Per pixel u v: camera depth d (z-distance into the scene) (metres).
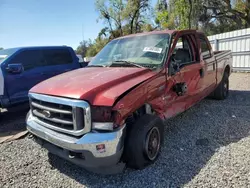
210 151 3.58
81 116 2.69
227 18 26.83
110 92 2.83
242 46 11.77
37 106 3.21
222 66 6.43
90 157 2.67
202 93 5.12
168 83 3.73
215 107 6.00
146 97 3.20
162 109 3.65
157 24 30.14
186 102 4.42
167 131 4.50
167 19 24.97
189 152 3.60
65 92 2.86
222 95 6.66
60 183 3.00
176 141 4.02
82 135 2.70
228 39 12.47
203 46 5.29
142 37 4.43
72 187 2.90
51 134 2.96
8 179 3.13
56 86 3.10
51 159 3.66
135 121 3.12
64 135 2.85
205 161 3.29
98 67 4.09
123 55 4.27
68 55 7.89
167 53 3.85
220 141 3.92
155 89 3.40
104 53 4.65
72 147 2.71
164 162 3.33
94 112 2.69
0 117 6.14
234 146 3.68
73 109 2.71
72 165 3.45
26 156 3.80
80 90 2.81
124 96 2.84
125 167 3.18
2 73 6.04
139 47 4.23
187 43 4.63
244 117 5.08
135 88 3.02
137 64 3.80
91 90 2.79
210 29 27.14
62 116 2.86
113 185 2.89
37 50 7.06
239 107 5.89
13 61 6.43
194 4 22.48
